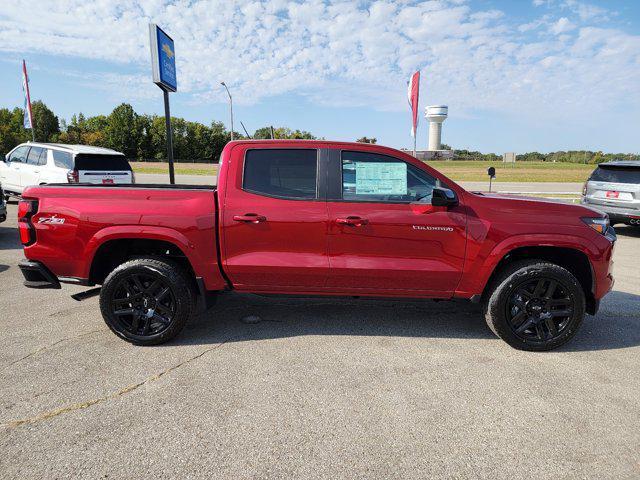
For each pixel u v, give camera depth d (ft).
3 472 7.36
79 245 12.33
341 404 9.56
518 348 12.46
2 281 18.71
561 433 8.66
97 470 7.45
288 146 12.66
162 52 24.77
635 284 19.61
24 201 12.54
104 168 35.60
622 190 30.63
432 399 9.82
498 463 7.77
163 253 13.55
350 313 15.33
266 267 12.44
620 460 7.88
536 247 12.90
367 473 7.46
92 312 15.05
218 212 12.39
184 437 8.35
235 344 12.64
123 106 285.23
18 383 10.25
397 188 12.60
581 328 14.26
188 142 303.89
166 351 12.11
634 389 10.38
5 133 280.10
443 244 12.35
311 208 12.36
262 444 8.18
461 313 15.48
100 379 10.50
